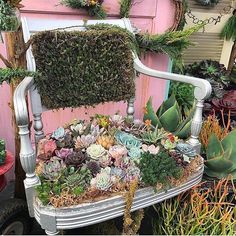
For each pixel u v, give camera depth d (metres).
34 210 0.75
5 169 0.95
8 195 1.22
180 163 0.90
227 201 1.07
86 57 1.00
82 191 0.74
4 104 1.18
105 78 1.06
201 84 0.97
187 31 1.25
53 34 0.94
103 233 1.01
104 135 0.96
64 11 1.16
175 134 1.18
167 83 1.51
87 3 1.14
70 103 1.00
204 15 1.74
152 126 1.11
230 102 1.60
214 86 1.63
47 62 0.94
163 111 1.31
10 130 1.24
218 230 0.94
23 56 0.90
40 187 0.74
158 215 1.03
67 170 0.79
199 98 0.98
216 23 1.65
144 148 0.93
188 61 1.86
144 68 1.11
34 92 0.92
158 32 1.37
